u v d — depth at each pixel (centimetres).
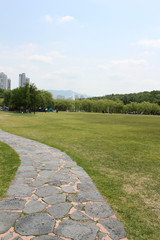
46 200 343
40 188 393
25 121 2202
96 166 563
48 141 955
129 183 441
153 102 9644
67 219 287
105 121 2547
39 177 456
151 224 286
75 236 249
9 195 358
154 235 260
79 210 313
